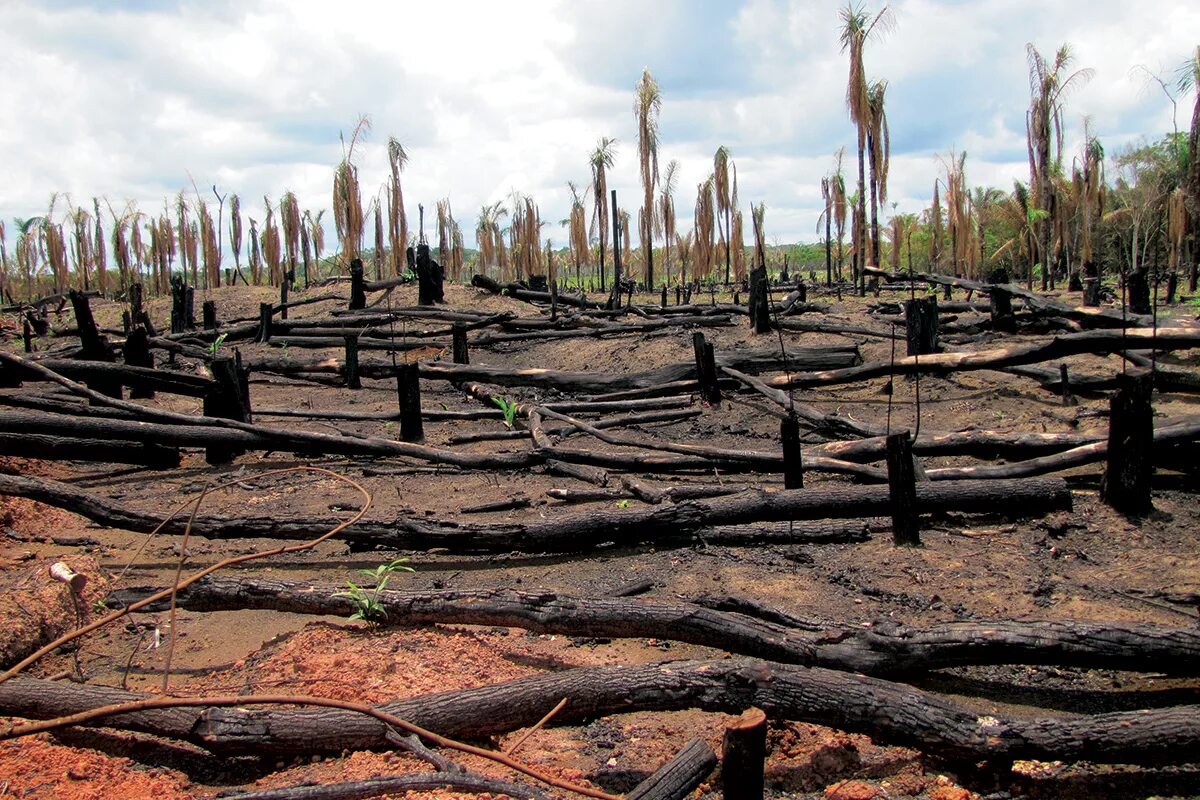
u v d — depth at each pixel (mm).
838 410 10375
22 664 2414
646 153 30656
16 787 3170
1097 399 9609
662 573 5660
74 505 6336
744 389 11391
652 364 13492
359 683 3893
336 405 12391
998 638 3967
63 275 38062
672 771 3006
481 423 10828
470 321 16875
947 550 5891
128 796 3182
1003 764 3420
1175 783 3387
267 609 4848
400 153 29156
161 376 9609
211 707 3564
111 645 4719
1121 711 3895
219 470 8789
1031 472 6902
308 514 7078
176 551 6281
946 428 9258
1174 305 18453
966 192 30484
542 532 5949
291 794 2889
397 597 4590
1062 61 26906
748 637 4148
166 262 38781
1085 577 5410
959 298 21734
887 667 3996
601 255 30094
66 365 9758
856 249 26297
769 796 3377
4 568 5539
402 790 2977
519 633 4645
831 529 6148
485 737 3617
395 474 8492
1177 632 3943
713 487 7102
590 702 3666
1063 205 30188
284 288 20500
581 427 9477
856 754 3566
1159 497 6727
